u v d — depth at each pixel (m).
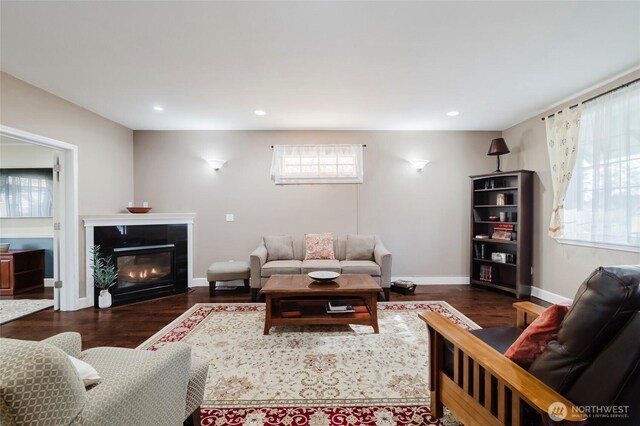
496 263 4.32
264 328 2.69
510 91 3.06
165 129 4.43
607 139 2.79
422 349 2.39
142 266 3.92
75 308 3.37
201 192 4.47
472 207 4.34
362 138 4.52
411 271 4.53
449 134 4.52
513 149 4.23
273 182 4.50
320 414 1.65
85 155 3.55
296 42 2.17
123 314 3.22
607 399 0.86
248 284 4.23
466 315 3.13
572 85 2.90
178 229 4.19
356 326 2.85
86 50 2.28
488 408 1.19
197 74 2.68
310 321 2.64
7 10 1.80
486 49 2.27
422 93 3.11
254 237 4.50
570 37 2.11
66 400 0.75
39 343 0.76
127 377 1.00
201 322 2.97
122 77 2.74
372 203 4.52
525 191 3.77
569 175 3.17
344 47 2.24
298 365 2.15
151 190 4.44
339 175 4.49
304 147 4.48
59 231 3.36
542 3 1.76
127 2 1.75
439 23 1.95
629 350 0.84
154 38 2.12
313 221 4.51
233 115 3.80
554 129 3.38
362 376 2.01
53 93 3.10
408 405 1.72
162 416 1.12
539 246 3.72
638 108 2.55
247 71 2.62
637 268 0.95
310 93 3.10
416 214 4.53
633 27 1.99
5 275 4.03
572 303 1.07
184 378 1.25
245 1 1.75
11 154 4.53
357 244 4.13
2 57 2.38
